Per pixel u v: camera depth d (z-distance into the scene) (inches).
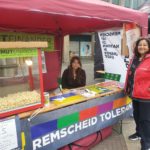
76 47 784.3
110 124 123.6
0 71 79.5
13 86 84.4
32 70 85.9
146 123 109.7
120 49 148.9
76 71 164.9
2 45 71.1
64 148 103.3
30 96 85.4
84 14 94.2
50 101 100.7
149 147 111.0
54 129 93.4
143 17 130.9
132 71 113.6
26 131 82.2
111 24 146.9
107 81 158.2
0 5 69.6
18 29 142.9
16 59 80.1
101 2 110.1
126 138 131.3
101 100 114.5
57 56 177.3
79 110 103.0
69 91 122.6
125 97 130.0
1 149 73.7
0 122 73.2
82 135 107.0
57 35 175.0
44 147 90.4
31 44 79.7
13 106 79.2
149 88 105.7
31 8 76.6
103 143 125.3
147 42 108.0
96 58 304.8
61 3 85.4
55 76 171.5
